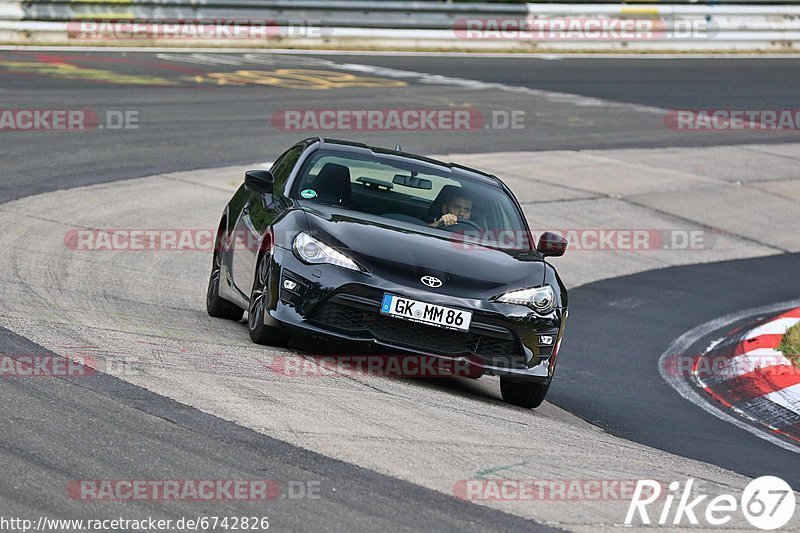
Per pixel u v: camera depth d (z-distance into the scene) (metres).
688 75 93.94
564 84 86.31
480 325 23.84
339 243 24.16
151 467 15.91
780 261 51.53
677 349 35.66
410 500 15.85
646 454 21.62
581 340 35.72
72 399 18.53
